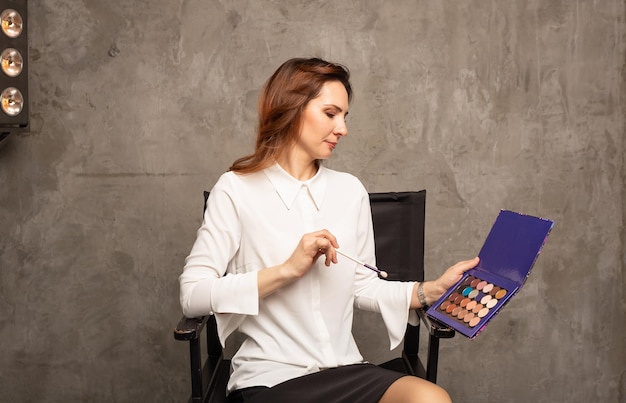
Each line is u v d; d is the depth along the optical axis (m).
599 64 2.40
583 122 2.42
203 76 2.39
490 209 2.44
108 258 2.48
